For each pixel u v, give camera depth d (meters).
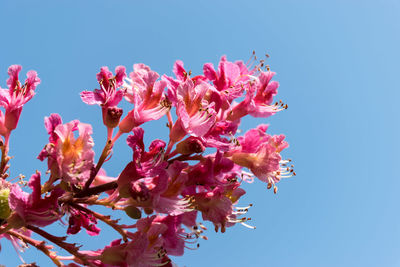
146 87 0.34
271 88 0.38
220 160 0.34
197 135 0.34
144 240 0.33
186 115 0.34
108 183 0.33
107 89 0.34
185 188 0.34
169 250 0.34
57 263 0.33
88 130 0.31
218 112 0.36
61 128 0.31
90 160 0.31
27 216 0.31
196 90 0.34
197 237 0.35
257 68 0.39
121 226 0.33
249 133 0.36
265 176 0.36
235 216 0.37
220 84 0.37
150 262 0.33
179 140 0.34
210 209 0.35
